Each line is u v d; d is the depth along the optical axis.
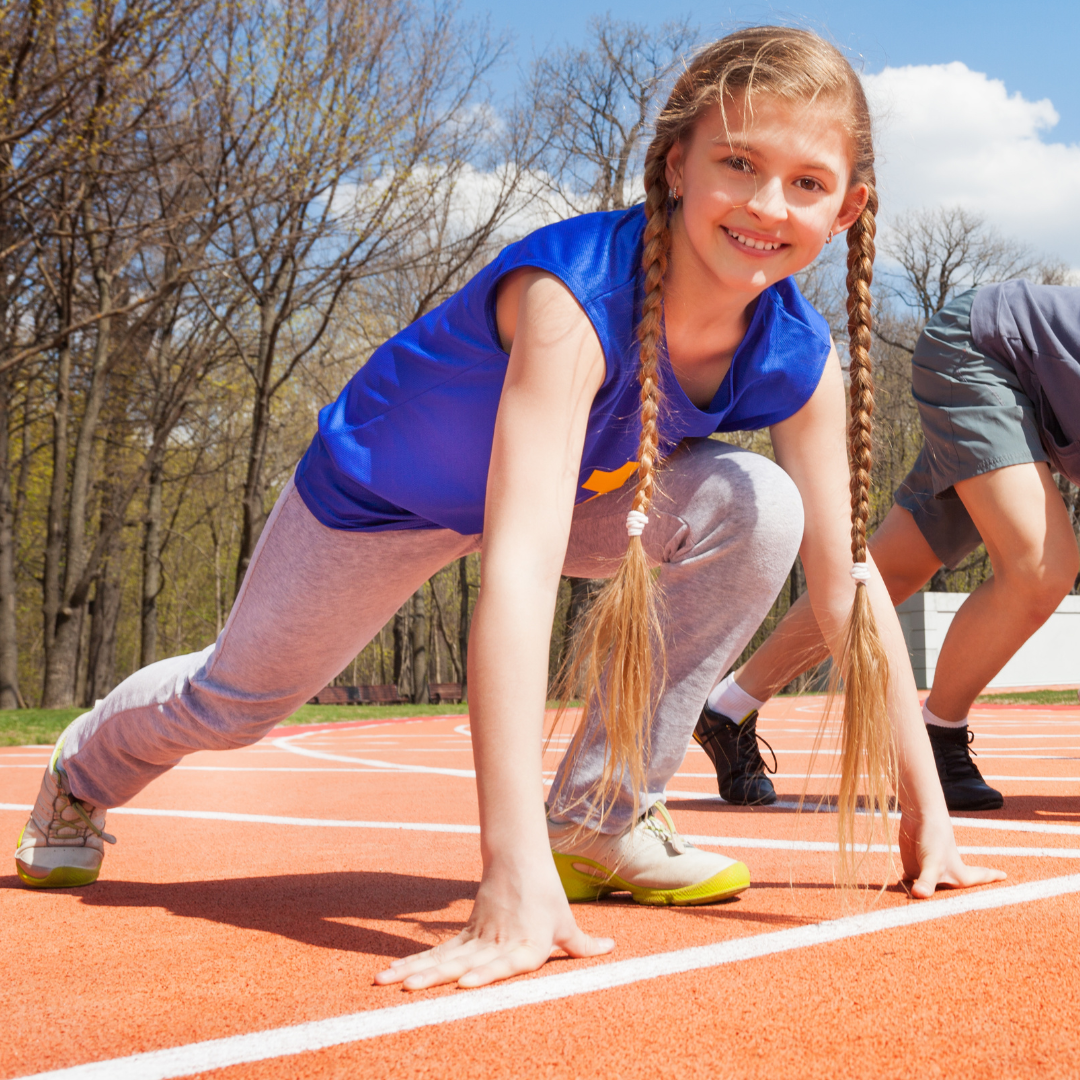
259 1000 1.37
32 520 31.39
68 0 13.98
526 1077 1.05
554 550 1.63
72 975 1.54
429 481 1.98
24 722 11.90
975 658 3.20
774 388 2.04
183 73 15.75
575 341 1.68
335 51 16.08
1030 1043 1.12
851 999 1.28
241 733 2.22
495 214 19.62
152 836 3.13
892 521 3.73
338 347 24.73
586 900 2.08
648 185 1.78
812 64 1.65
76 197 16.03
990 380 3.13
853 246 1.98
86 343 20.52
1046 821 2.99
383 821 3.36
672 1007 1.26
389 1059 1.11
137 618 41.47
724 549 1.95
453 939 1.51
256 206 16.69
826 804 3.54
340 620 2.14
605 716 1.76
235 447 27.48
